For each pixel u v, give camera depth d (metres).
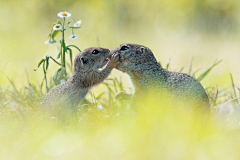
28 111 10.72
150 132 8.68
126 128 9.02
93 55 11.38
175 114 9.87
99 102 11.60
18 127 9.38
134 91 11.01
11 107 10.86
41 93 12.09
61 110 10.41
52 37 11.66
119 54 10.72
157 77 10.41
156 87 10.34
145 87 10.55
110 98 11.96
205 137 8.59
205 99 10.05
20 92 12.70
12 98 11.62
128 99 11.41
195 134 8.68
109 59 11.34
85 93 11.40
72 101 10.92
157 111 9.97
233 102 10.44
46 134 8.84
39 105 11.34
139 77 10.65
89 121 9.79
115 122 9.60
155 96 10.29
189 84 10.03
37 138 8.68
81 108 10.98
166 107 10.02
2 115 10.45
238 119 9.49
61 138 8.70
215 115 9.98
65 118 10.27
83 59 11.16
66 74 11.81
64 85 10.98
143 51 10.59
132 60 10.62
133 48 10.66
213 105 11.49
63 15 11.52
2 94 12.43
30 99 11.86
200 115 9.79
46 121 9.75
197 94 9.91
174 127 8.94
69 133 9.02
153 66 10.57
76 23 11.58
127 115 10.01
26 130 9.20
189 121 9.34
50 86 12.94
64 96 10.67
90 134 8.98
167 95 10.08
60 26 11.44
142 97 10.66
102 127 9.29
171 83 10.16
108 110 10.76
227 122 9.41
